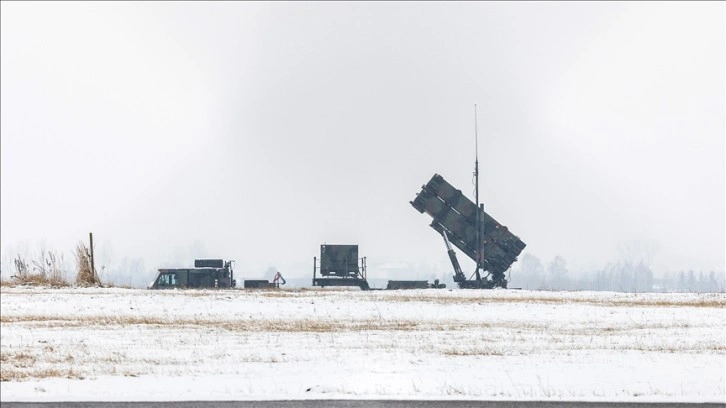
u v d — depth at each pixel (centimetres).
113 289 16388
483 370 7375
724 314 12444
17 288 16425
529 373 7219
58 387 6519
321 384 6669
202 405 5831
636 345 8975
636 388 6494
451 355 8269
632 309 13200
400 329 10638
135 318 11788
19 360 7931
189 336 9812
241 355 8262
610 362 7794
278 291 16812
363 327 10838
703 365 7606
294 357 8119
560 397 6109
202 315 12300
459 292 16888
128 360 7938
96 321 11381
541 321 11631
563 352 8469
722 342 9244
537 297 15588
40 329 10475
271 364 7700
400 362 7825
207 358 8062
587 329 10656
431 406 5803
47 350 8619
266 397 6103
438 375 7131
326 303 13975
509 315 12388
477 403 5888
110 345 9019
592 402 5906
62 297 14388
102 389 6444
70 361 7869
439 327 10856
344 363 7762
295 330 10481
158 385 6625
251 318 11944
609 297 15775
